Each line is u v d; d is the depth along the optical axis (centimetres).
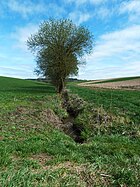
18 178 769
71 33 4975
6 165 911
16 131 1518
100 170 917
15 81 10425
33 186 753
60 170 871
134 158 1051
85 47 5069
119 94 4628
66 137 1532
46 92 5391
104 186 832
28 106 2600
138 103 2880
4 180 752
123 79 11681
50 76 5212
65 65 4991
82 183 817
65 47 5034
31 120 1881
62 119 2327
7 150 1072
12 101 3100
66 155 1077
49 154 1101
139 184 844
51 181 800
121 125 1786
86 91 5647
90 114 2158
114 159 1041
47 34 4938
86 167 934
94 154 1109
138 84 8525
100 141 1418
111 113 2150
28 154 1080
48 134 1523
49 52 5003
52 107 2638
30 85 8988
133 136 1540
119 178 866
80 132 1772
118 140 1416
